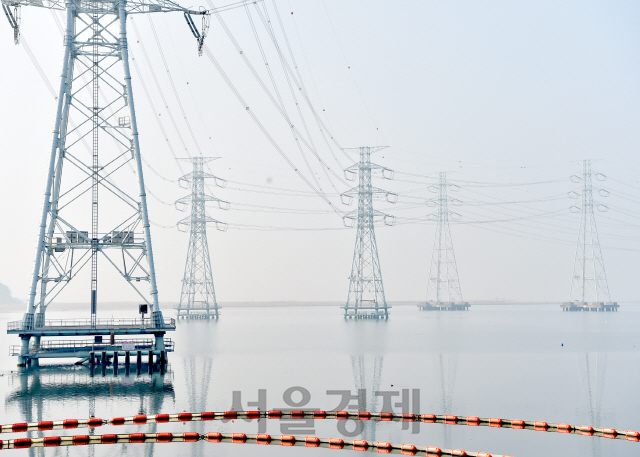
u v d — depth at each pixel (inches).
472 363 3380.9
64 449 1643.7
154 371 2908.5
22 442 1694.1
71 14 2992.1
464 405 2185.0
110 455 1587.1
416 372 2994.6
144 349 2886.3
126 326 2896.2
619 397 2345.0
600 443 1710.1
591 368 3176.7
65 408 2080.5
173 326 2898.6
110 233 2935.5
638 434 1769.2
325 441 1713.8
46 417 1955.0
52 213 2908.5
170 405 2142.0
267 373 2928.2
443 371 3038.9
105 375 2768.2
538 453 1614.2
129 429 1843.0
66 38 2960.1
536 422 1894.7
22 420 1915.6
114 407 2100.1
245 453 1606.8
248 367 3159.5
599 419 1978.3
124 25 2994.6
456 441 1722.4
